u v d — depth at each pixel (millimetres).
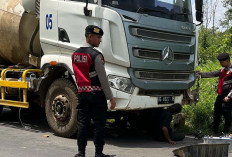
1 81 7441
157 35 6234
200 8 7023
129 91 5891
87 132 4762
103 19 5805
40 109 9023
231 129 7145
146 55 6070
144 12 6172
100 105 4648
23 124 7984
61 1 6453
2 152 5309
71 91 6277
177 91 6730
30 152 5355
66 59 6258
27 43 7570
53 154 5273
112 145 6172
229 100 6711
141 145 6246
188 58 6848
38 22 7305
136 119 7230
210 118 7734
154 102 6203
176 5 6805
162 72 6352
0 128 7414
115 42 5805
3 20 7855
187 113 8148
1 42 8047
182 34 6688
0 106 8367
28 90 7047
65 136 6477
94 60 4535
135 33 5922
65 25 6352
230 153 5262
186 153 4535
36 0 6965
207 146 4598
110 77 5770
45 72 6695
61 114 6430
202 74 7148
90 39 4672
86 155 5309
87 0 5852
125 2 6027
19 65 8094
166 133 6387
